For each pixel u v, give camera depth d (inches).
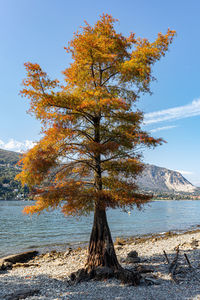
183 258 593.3
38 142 438.9
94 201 427.8
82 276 426.3
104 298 335.3
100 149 412.2
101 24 481.7
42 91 419.2
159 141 405.4
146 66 464.4
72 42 462.6
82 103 415.5
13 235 1462.8
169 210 4608.8
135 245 951.6
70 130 429.7
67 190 407.5
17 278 511.2
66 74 483.8
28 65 401.7
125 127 455.5
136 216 3016.7
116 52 484.4
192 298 318.3
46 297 353.7
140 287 375.6
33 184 424.8
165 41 470.9
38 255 892.0
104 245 453.4
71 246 1077.8
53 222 2236.7
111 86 489.1
